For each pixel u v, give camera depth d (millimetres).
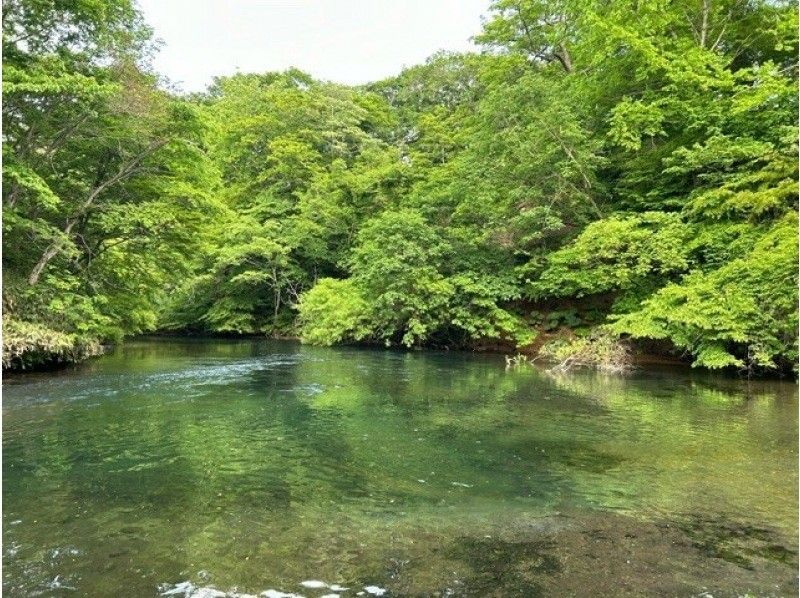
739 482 4965
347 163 31672
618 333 13742
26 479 4996
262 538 3727
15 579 3135
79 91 11008
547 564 3363
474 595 2982
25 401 8852
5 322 10930
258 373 12680
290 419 7594
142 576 3174
